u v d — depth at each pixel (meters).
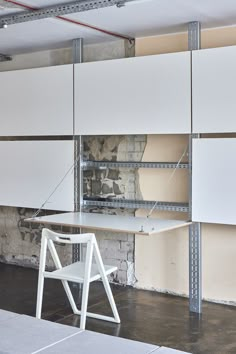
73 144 4.92
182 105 4.25
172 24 4.44
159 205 4.61
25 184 5.26
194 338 3.69
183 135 4.75
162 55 4.34
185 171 4.76
